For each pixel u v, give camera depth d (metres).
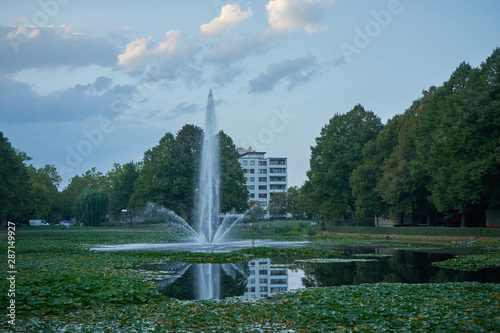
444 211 47.84
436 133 47.47
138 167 115.06
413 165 50.56
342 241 49.66
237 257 29.27
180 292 16.77
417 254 31.44
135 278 18.47
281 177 167.75
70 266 23.17
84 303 13.48
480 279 18.64
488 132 42.78
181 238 56.97
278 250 33.88
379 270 22.48
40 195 103.06
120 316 11.94
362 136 70.00
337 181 68.69
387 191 55.03
